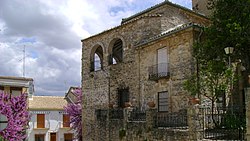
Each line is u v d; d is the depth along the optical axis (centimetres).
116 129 2244
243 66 2097
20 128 3073
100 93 2848
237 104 2250
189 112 1609
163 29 2555
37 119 4678
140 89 2497
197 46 1958
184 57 2141
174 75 2209
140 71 2516
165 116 1927
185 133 1612
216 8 1931
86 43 3061
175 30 2183
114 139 2261
